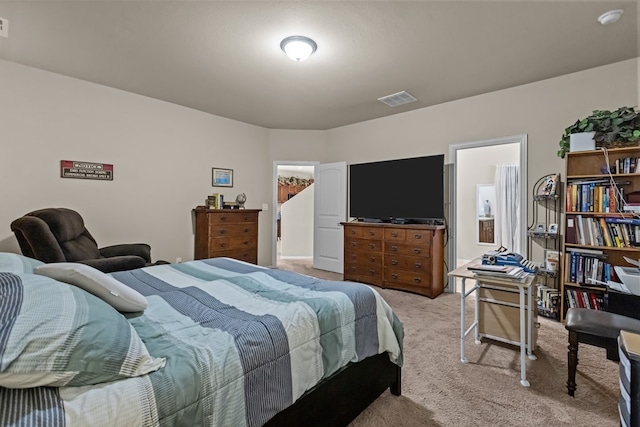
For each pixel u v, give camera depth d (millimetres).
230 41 2551
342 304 1549
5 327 739
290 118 4812
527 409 1684
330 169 5352
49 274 1243
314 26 2330
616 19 2211
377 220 4617
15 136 3004
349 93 3727
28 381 722
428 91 3662
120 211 3701
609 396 1789
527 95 3438
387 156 4680
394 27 2340
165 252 4113
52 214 2490
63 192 3287
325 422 1389
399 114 4535
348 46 2619
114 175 3645
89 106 3438
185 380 910
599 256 2742
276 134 5410
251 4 2082
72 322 847
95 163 3494
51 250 2230
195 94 3795
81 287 1214
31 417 691
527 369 2090
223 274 2049
